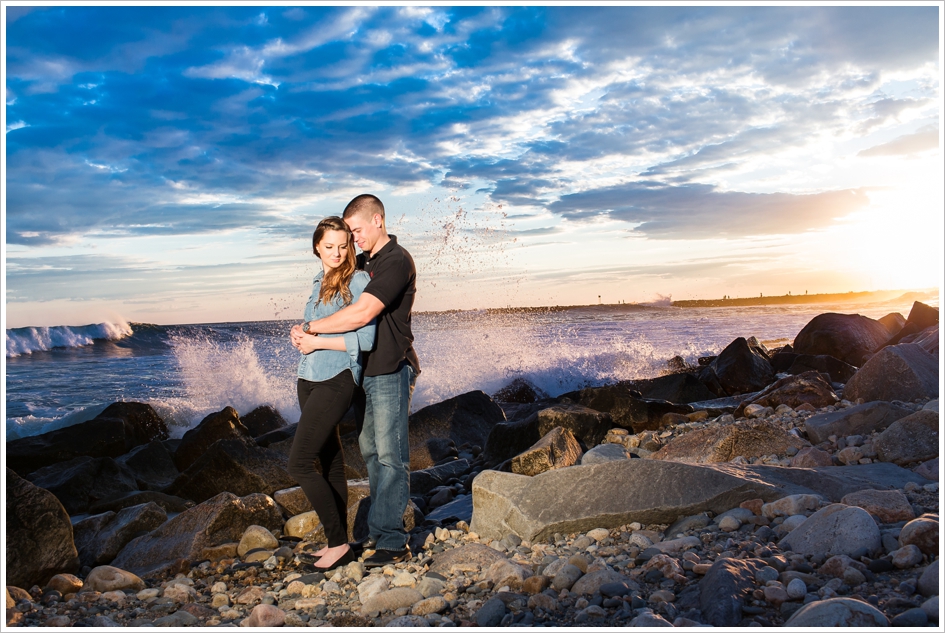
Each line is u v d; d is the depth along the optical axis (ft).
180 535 12.39
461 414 23.59
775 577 8.59
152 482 19.86
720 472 11.94
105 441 22.62
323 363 10.89
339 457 11.92
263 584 10.82
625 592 8.76
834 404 20.71
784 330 76.69
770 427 15.71
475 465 19.38
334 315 10.68
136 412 27.48
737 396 28.48
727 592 8.02
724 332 74.23
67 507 16.55
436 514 14.78
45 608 9.66
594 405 22.38
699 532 10.87
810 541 9.52
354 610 9.42
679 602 8.48
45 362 54.34
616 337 66.23
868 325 39.24
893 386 18.92
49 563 10.58
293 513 14.46
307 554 11.57
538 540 11.51
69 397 40.19
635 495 11.80
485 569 10.47
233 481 16.20
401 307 11.42
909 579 8.20
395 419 11.31
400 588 9.66
